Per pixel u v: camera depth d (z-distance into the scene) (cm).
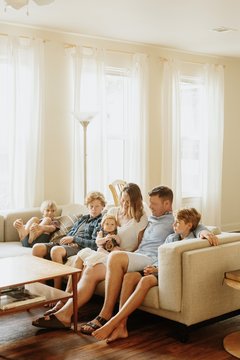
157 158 650
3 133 510
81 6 461
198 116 693
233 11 480
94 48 574
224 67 708
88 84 571
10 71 507
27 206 525
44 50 539
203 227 337
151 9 473
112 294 324
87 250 366
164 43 620
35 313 364
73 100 561
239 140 752
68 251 383
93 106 575
